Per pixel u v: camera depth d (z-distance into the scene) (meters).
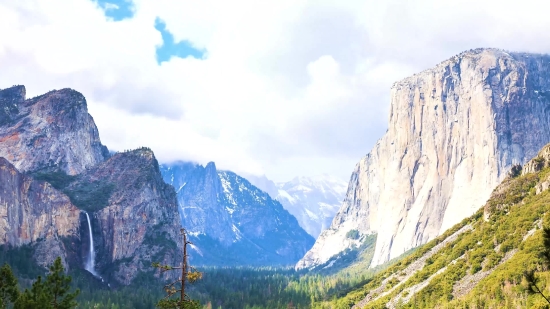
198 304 87.94
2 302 113.00
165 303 86.38
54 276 113.38
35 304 105.31
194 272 86.94
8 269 115.56
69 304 112.88
